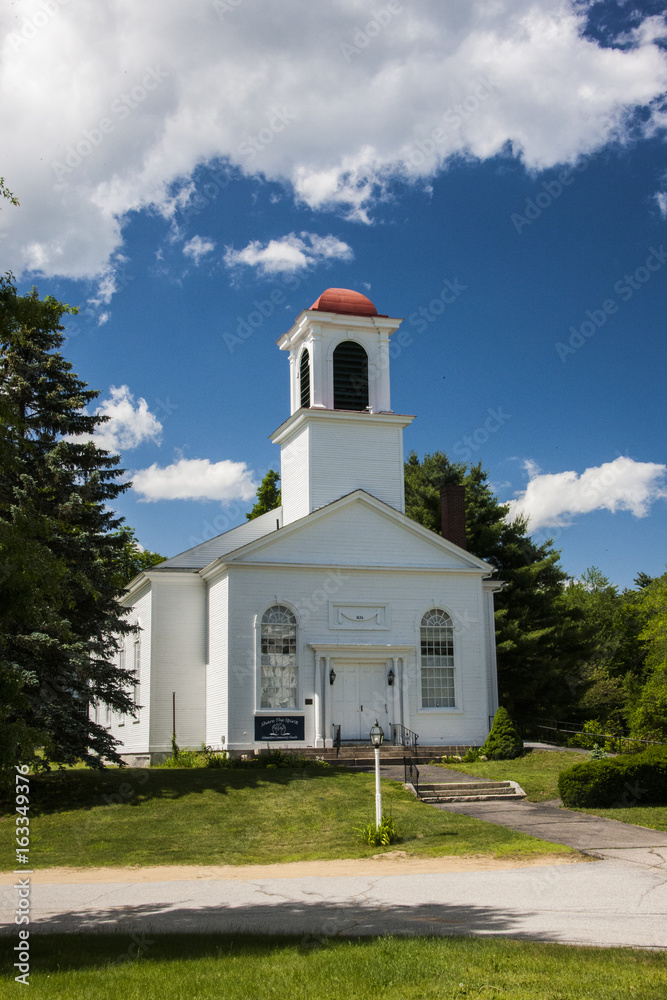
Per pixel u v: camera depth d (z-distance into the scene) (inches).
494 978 351.3
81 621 996.6
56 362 1050.1
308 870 680.4
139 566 1782.7
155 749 1346.0
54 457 984.3
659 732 1781.5
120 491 1083.9
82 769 1101.1
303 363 1544.0
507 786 1016.2
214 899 574.9
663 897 537.3
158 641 1381.6
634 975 353.1
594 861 666.2
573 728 1936.5
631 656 2539.4
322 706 1263.5
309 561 1307.8
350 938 439.8
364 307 1503.4
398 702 1305.4
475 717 1336.1
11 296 505.7
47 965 393.1
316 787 984.3
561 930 451.8
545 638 1984.5
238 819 863.7
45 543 962.1
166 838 807.7
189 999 331.6
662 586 2059.5
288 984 349.4
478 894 558.9
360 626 1312.7
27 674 904.9
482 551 2049.7
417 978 353.7
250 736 1234.6
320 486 1409.9
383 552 1344.7
